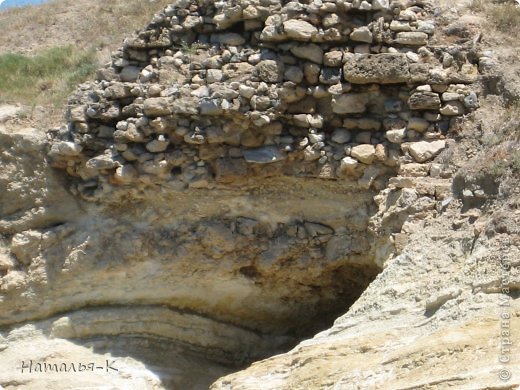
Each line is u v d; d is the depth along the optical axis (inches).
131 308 660.1
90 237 656.4
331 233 640.4
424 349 487.5
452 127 625.6
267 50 640.4
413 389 472.4
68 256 657.0
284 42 637.3
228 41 650.2
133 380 637.3
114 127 653.3
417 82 628.4
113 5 860.0
